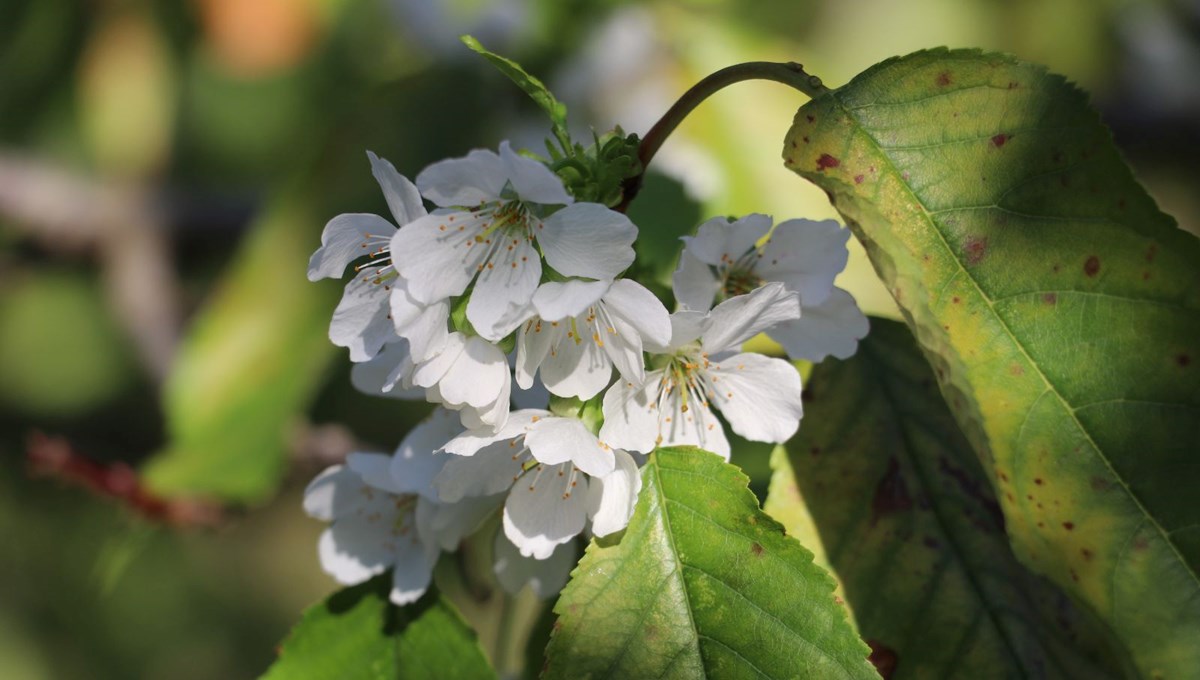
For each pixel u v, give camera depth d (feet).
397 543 1.10
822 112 1.00
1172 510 0.96
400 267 0.96
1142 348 0.97
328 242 1.00
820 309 1.04
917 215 0.99
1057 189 0.98
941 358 0.99
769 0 2.14
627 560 0.98
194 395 1.47
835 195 1.01
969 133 0.99
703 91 1.02
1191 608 0.96
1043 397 0.98
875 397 1.08
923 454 1.07
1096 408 0.97
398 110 1.57
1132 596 0.97
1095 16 2.07
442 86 1.59
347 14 2.10
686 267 1.02
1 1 2.07
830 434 1.08
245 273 1.49
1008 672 1.04
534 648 1.09
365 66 2.14
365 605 1.10
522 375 0.97
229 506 1.48
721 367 1.02
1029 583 1.05
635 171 1.01
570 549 1.08
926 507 1.06
